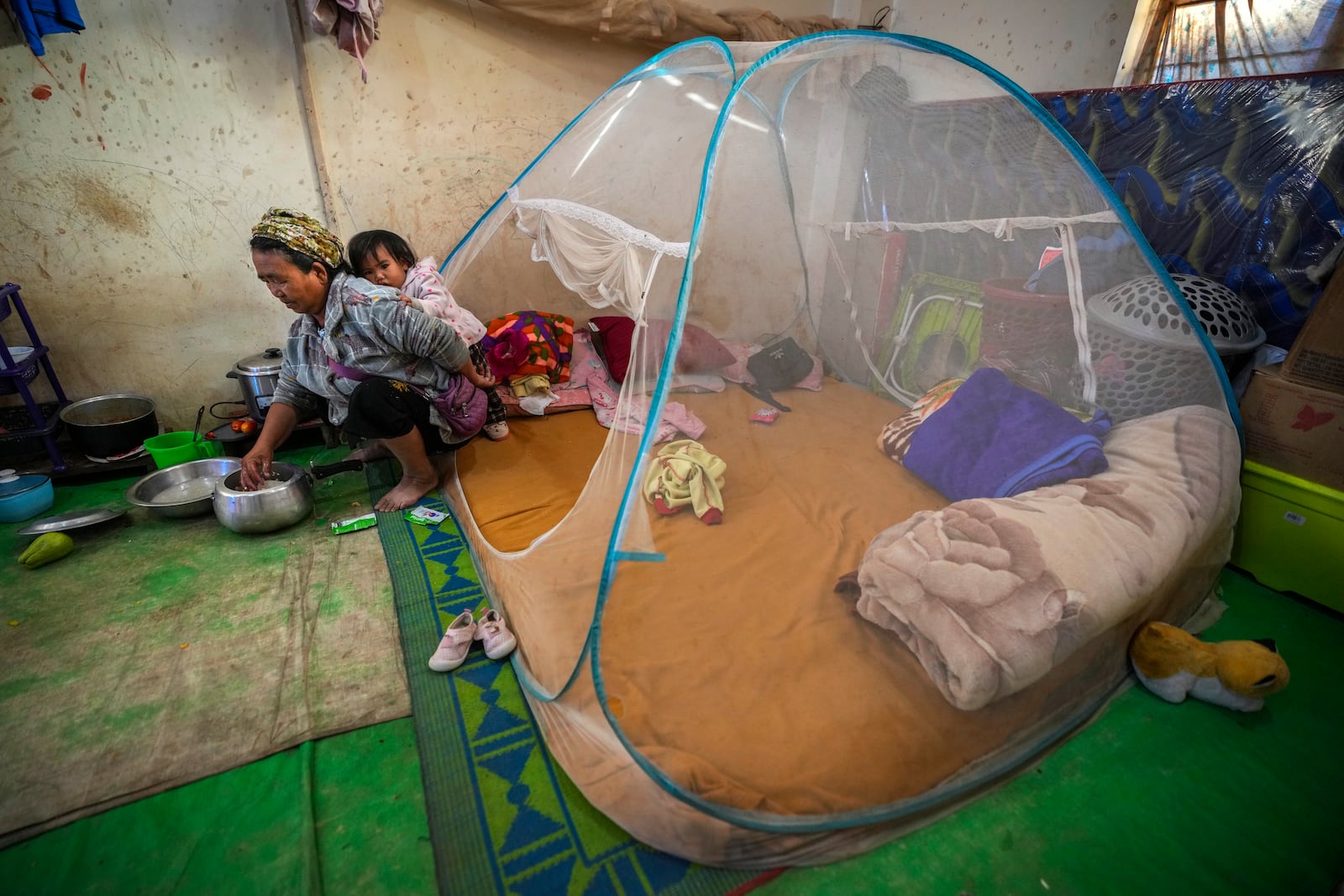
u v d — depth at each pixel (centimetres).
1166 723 132
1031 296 175
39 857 103
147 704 132
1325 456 160
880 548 132
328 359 187
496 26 249
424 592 166
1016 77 259
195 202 228
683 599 123
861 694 115
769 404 178
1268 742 128
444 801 112
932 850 106
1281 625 159
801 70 167
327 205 244
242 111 224
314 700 134
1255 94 178
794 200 175
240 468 209
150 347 238
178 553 182
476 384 208
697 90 170
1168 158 198
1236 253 188
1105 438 159
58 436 224
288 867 103
